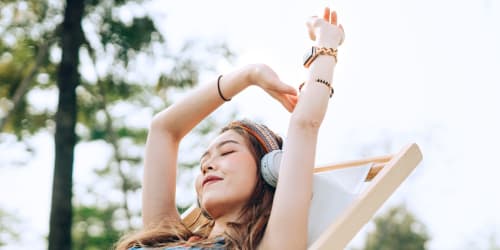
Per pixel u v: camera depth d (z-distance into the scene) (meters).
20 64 9.09
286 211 2.23
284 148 2.31
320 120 2.29
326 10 2.45
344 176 2.58
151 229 2.54
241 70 2.54
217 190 2.39
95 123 9.55
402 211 18.19
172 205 2.65
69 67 8.80
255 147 2.46
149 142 2.68
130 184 9.97
